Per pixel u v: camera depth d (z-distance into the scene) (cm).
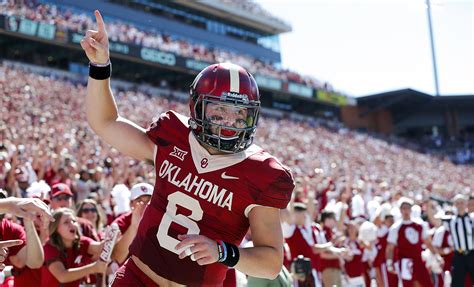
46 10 2823
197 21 4247
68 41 2831
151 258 242
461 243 866
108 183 992
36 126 1681
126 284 247
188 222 237
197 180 237
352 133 4194
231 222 236
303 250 739
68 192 591
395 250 895
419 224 880
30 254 413
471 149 4728
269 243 232
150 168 1252
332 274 779
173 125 250
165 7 3981
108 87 263
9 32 2609
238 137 236
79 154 1279
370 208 1166
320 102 4753
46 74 2916
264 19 4681
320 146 3284
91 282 517
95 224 624
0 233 426
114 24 3166
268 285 590
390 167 3375
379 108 5109
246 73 245
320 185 1369
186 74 3741
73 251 486
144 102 2744
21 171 901
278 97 4394
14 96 1997
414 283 862
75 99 2289
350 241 916
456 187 2867
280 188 232
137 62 3447
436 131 5306
